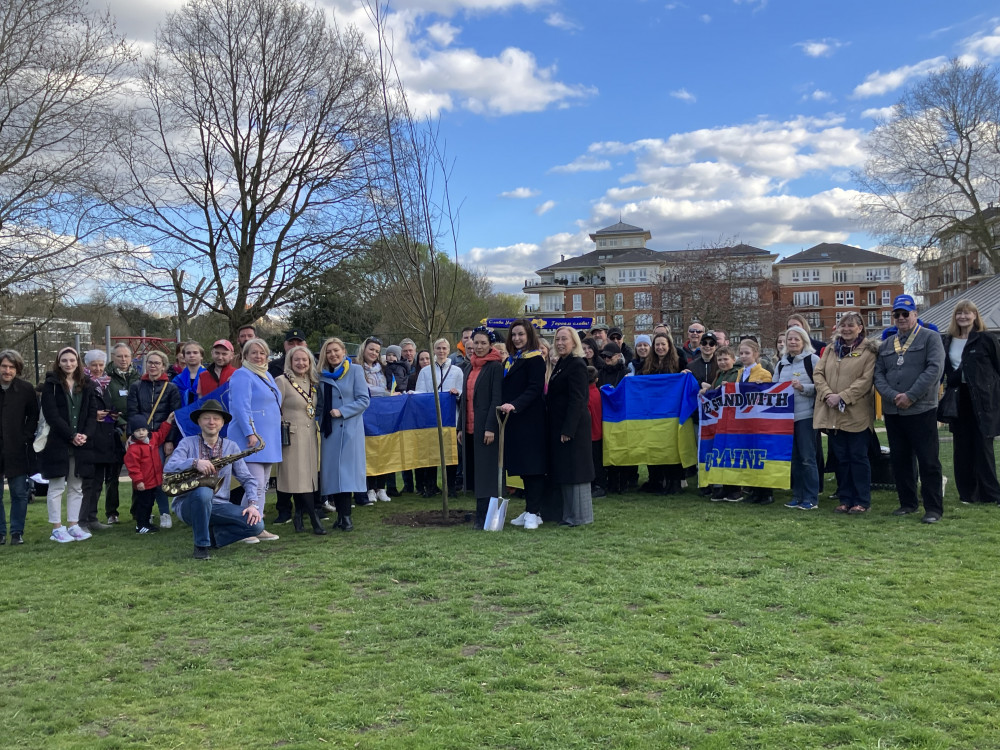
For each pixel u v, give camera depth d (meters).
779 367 9.41
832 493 9.94
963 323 8.70
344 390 8.30
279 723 3.66
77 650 4.78
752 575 6.05
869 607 5.13
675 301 54.00
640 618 5.04
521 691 3.96
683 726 3.52
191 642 4.89
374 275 24.59
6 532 8.26
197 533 7.18
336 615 5.32
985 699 3.75
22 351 23.47
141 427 8.71
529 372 8.03
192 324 29.88
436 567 6.51
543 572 6.24
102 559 7.30
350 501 8.47
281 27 24.81
